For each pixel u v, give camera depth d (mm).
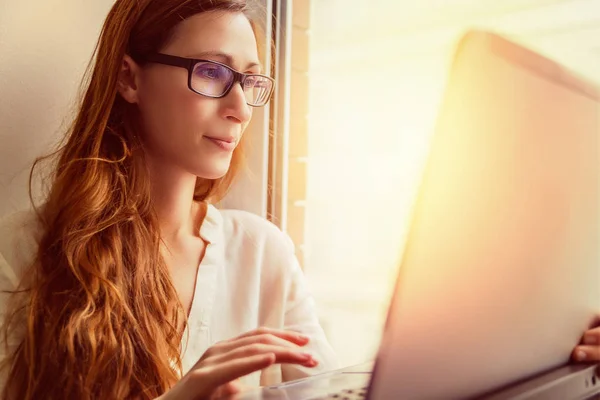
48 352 697
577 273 524
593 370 537
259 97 839
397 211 1169
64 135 878
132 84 799
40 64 855
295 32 1223
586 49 1004
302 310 996
